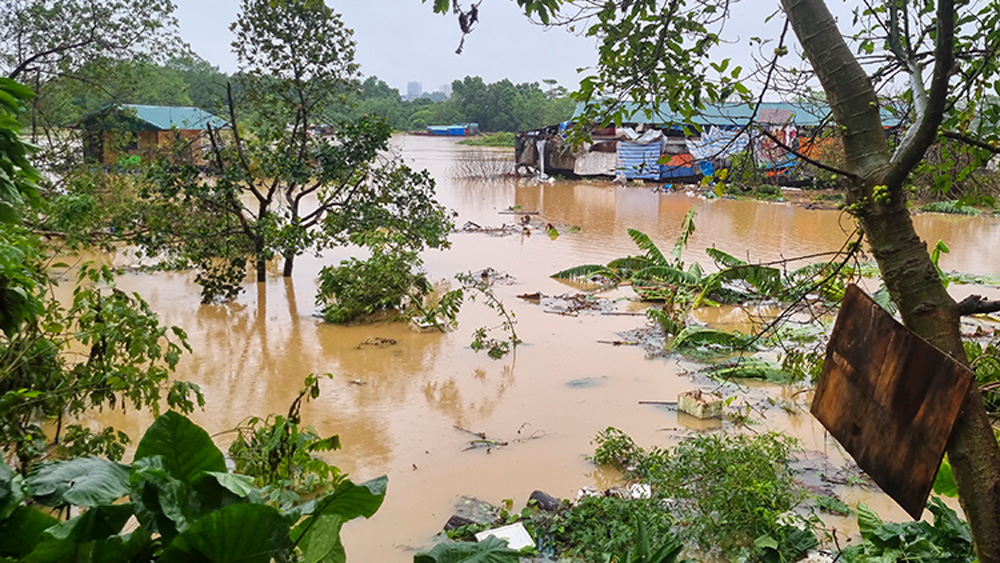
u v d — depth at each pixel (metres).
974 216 29.11
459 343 13.41
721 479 7.40
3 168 5.10
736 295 16.48
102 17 19.83
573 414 10.23
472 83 100.56
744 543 6.67
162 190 15.34
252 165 19.47
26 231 7.64
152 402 7.61
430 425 9.81
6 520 3.19
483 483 8.23
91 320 7.88
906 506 2.97
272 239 16.02
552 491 8.06
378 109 100.50
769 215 30.16
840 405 3.37
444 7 4.09
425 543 7.04
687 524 7.01
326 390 11.02
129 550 3.10
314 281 18.00
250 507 3.00
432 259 20.98
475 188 40.38
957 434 2.90
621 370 12.07
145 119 35.69
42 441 7.33
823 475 8.37
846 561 6.02
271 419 9.80
